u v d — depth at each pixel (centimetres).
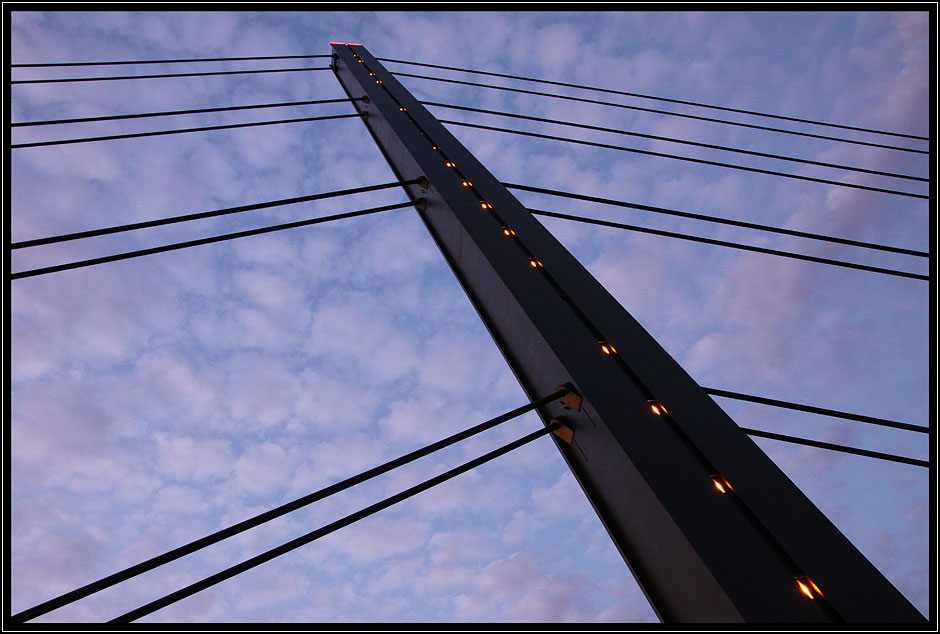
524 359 573
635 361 507
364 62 1748
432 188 862
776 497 390
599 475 460
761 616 312
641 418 450
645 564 409
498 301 626
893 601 330
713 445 430
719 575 331
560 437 500
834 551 356
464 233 720
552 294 593
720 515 373
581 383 478
